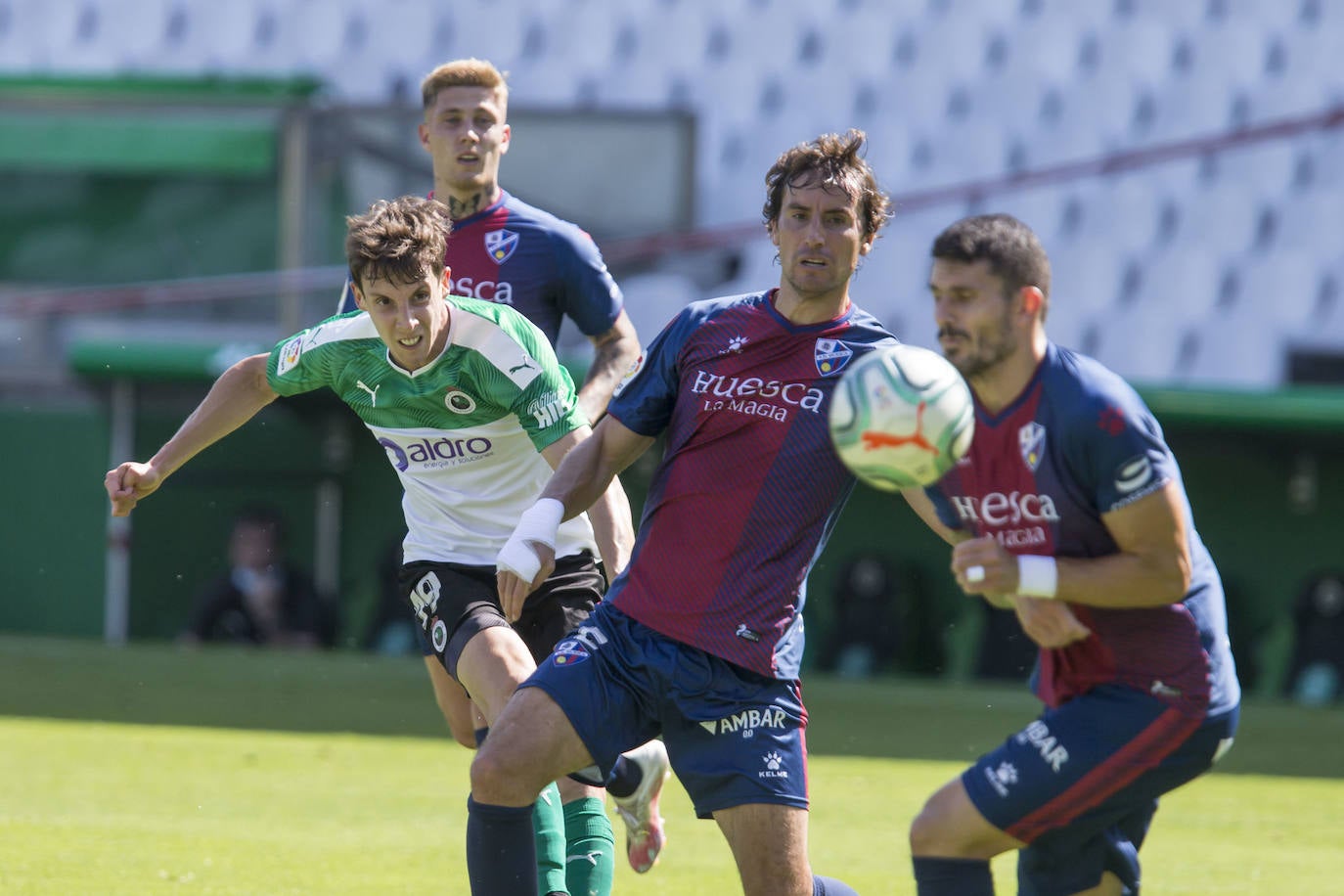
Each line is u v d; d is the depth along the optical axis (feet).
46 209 156.15
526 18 206.39
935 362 34.22
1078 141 191.93
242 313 149.69
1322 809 72.23
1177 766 35.63
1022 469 35.32
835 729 99.40
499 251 53.26
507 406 45.52
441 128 53.06
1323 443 134.92
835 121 196.24
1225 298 175.32
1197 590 35.94
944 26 202.69
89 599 151.23
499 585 40.42
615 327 55.21
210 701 104.68
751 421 39.50
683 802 70.90
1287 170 186.19
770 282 162.61
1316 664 128.26
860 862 57.77
